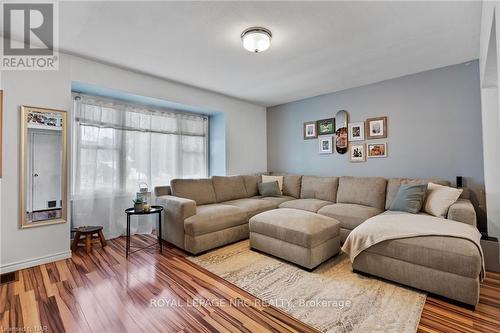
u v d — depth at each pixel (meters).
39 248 2.57
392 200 3.29
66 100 2.78
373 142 3.85
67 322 1.63
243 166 4.95
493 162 2.75
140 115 3.90
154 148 4.07
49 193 2.65
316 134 4.59
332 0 1.89
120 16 2.09
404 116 3.54
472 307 1.73
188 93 4.00
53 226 2.66
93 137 3.40
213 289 2.05
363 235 2.23
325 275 2.29
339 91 4.25
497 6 1.24
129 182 3.75
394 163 3.64
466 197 2.91
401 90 3.57
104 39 2.48
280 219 2.68
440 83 3.24
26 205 2.50
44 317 1.68
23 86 2.51
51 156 2.67
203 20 2.15
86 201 3.33
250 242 2.95
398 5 1.96
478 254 1.74
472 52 2.80
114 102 3.61
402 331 1.52
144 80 3.47
